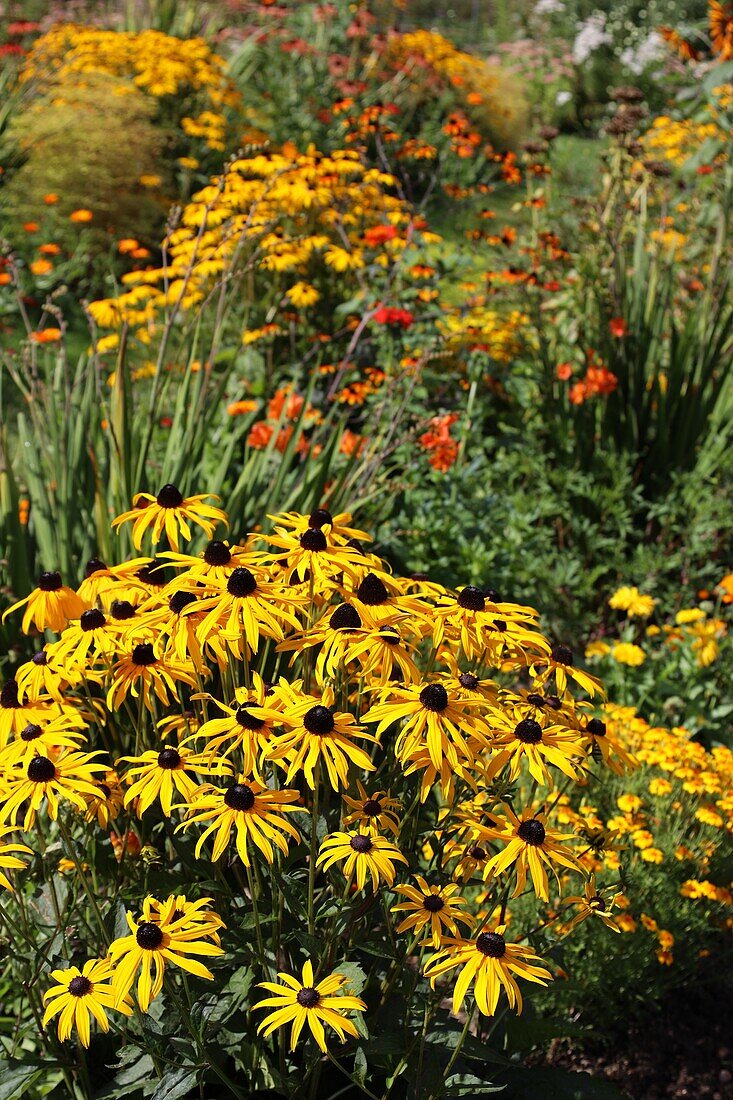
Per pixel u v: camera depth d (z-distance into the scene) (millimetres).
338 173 5793
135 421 3863
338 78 9539
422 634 1916
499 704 1900
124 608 2010
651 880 2699
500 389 5328
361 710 2186
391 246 5312
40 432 3588
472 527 4133
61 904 2205
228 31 10797
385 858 1727
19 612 3148
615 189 5426
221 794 1750
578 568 4266
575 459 4809
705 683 3738
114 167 7430
